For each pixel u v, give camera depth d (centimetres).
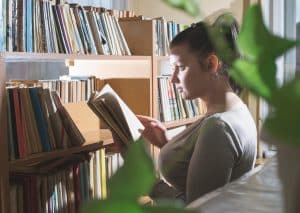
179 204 35
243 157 129
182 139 140
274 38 35
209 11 282
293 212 42
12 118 135
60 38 158
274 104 31
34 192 143
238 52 38
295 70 35
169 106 223
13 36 136
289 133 31
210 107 142
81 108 173
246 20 36
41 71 210
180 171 136
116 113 147
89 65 212
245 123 132
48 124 148
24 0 140
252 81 34
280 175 43
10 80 183
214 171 125
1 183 128
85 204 33
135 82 206
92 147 164
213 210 76
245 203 79
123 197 32
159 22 216
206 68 141
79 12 170
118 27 197
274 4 272
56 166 153
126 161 33
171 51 154
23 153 138
